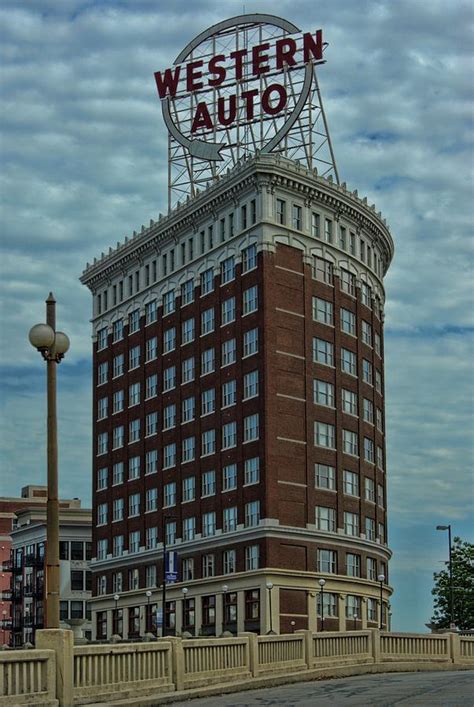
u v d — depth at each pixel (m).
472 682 40.72
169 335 122.75
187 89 122.25
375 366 122.56
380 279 127.62
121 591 126.25
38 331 28.42
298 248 110.00
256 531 102.06
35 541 170.38
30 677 26.36
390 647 53.62
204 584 108.81
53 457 28.50
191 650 37.34
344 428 112.69
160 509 120.06
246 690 40.25
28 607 171.50
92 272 140.00
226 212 113.94
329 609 105.56
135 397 128.88
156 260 127.25
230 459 108.25
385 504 123.31
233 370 109.62
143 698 31.98
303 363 108.25
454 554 131.25
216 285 114.12
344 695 35.41
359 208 117.94
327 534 106.50
